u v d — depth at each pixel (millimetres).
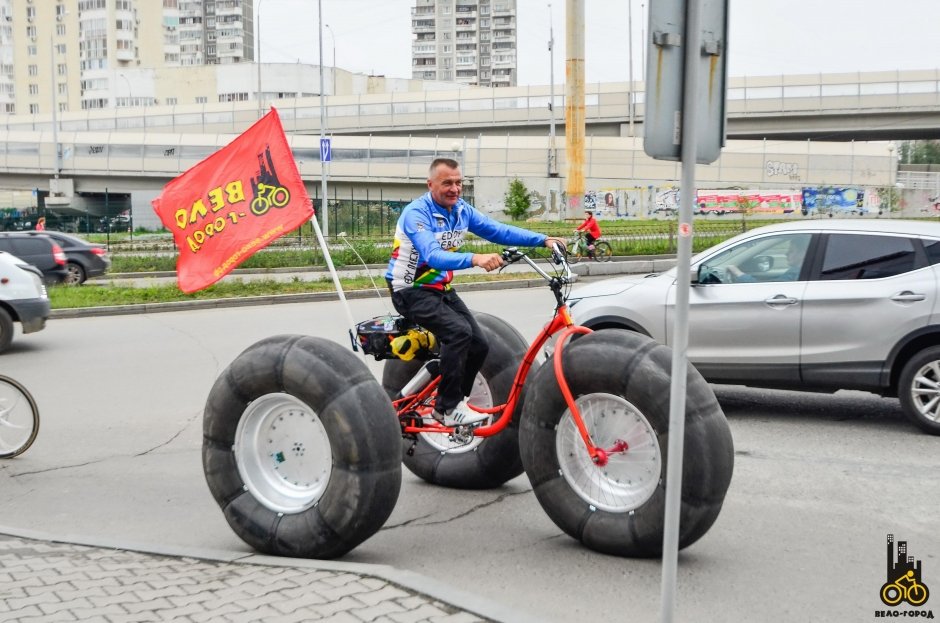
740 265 8539
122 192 74562
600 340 5066
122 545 5309
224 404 5250
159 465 7480
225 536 5750
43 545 5371
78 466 7500
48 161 73250
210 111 85812
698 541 5387
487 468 6422
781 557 5105
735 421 8422
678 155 3336
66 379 11219
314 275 25375
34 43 142375
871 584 4715
